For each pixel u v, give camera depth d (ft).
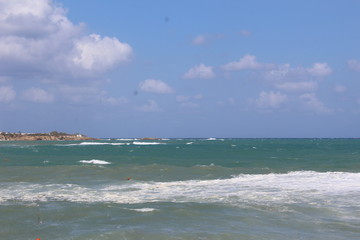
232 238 35.42
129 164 125.90
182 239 34.91
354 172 96.84
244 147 310.45
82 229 38.68
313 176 87.45
